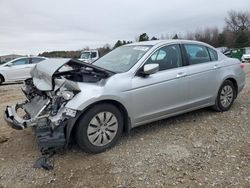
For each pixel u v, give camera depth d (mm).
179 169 4102
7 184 3873
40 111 4430
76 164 4297
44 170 4164
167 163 4266
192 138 5125
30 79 5465
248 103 7234
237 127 5602
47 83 4590
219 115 6293
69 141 4676
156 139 5105
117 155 4539
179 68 5574
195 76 5734
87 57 20938
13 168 4262
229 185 3697
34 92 5098
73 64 4754
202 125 5730
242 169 4062
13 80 16297
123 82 4777
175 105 5484
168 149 4703
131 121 4941
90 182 3842
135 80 4926
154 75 5172
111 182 3830
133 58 5316
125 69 5070
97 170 4121
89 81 4715
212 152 4582
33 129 5188
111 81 4691
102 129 4609
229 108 6691
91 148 4531
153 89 5086
